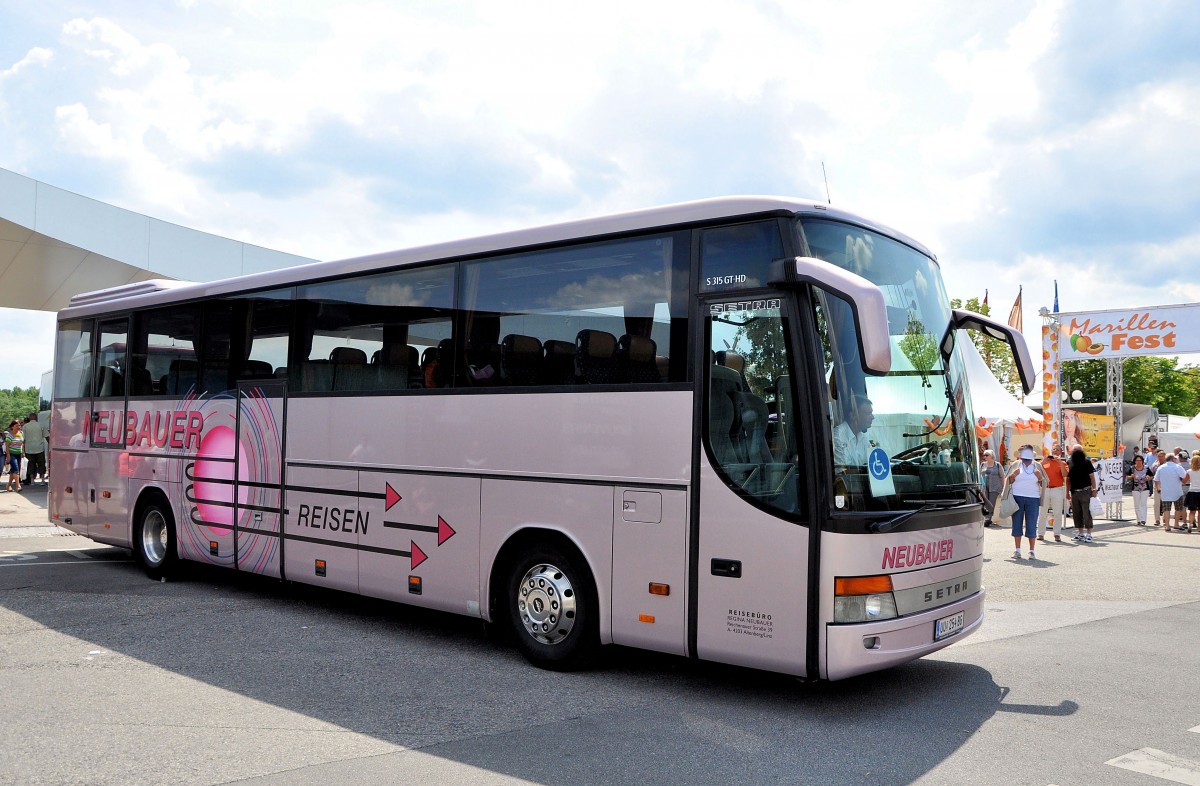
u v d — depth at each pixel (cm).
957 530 645
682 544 618
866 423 595
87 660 710
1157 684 687
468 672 689
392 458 802
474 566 736
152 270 1981
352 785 462
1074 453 1803
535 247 719
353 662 716
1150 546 1716
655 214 652
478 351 747
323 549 862
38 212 1781
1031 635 871
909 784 477
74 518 1207
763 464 588
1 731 542
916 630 595
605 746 528
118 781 464
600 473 661
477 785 464
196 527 1010
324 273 884
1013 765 508
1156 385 6494
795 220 595
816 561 566
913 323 662
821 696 643
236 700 609
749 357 600
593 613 671
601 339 671
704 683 668
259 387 940
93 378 1191
